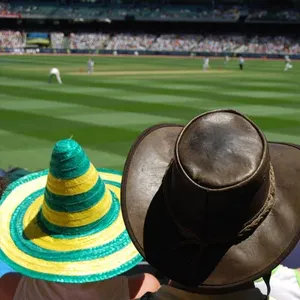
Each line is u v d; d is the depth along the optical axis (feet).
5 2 314.76
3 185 15.99
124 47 317.63
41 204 11.75
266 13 310.04
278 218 7.96
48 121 69.82
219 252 7.80
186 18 316.81
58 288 11.55
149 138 9.34
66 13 311.68
